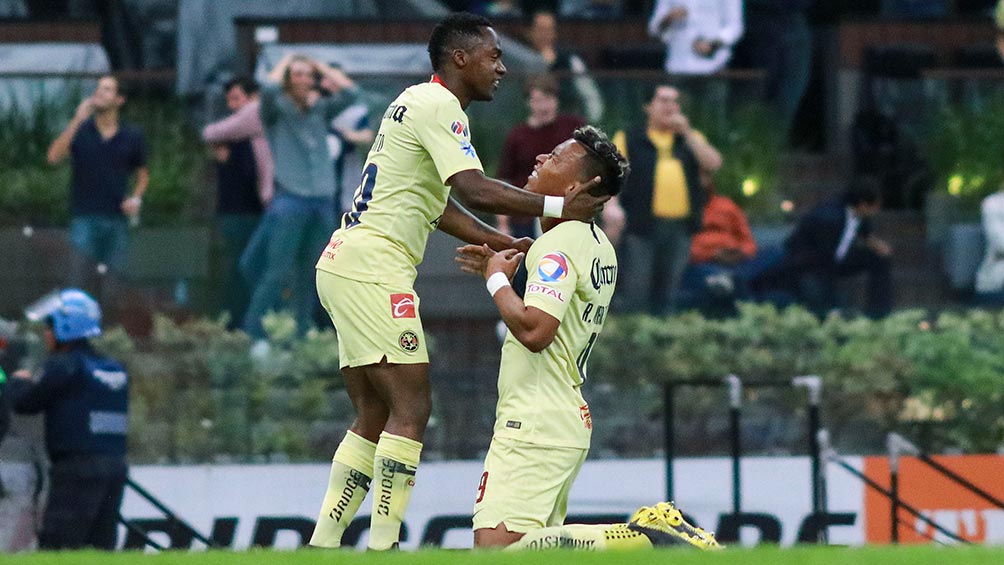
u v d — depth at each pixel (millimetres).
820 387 42250
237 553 20500
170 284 41469
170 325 41156
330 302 25219
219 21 46969
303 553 20375
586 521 40969
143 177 41688
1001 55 48906
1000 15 48969
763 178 43156
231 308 41344
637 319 42000
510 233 40312
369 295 24859
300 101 40969
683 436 41562
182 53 46562
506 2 52125
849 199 43125
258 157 41219
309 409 41094
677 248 42188
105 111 41844
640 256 42062
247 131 41156
